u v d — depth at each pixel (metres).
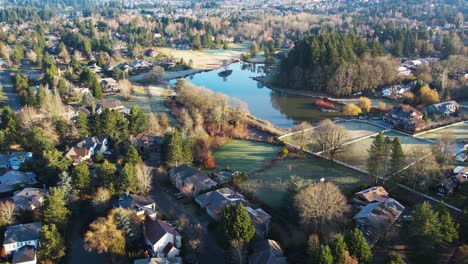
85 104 167.25
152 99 182.88
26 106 149.88
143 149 127.31
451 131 145.75
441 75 196.50
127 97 182.50
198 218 93.00
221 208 91.50
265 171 115.38
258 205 96.75
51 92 173.75
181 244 83.81
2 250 80.88
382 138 106.94
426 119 152.12
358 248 70.12
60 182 95.06
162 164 117.81
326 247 67.81
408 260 76.06
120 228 82.75
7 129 125.94
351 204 95.00
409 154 117.25
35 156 115.25
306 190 87.00
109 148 130.12
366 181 108.12
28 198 94.44
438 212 78.06
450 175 106.44
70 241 86.69
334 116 170.50
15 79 196.50
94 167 113.31
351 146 132.88
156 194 103.19
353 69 195.62
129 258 79.00
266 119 168.88
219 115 143.38
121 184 98.38
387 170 106.94
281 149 129.12
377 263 74.69
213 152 128.75
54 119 135.88
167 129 137.25
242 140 138.38
